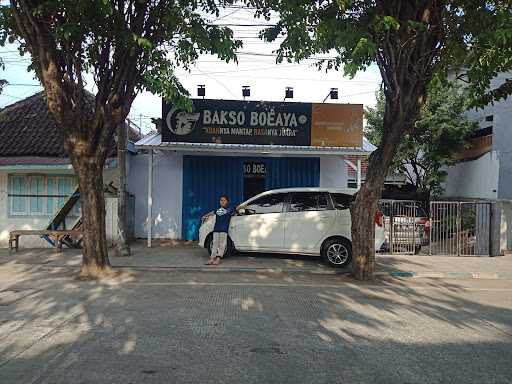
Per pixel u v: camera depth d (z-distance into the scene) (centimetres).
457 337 653
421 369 529
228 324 690
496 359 566
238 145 1478
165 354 559
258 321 710
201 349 579
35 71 1076
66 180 1506
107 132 1034
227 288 955
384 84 1009
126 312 749
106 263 1075
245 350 579
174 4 1012
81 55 1002
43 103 1717
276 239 1245
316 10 937
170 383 477
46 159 1455
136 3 1002
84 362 530
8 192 1515
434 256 1420
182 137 1464
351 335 649
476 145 2027
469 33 907
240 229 1261
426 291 975
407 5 924
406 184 2261
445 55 941
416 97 995
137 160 1655
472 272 1175
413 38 915
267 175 1684
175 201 1662
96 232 1058
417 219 1454
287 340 621
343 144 1495
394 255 1426
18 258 1278
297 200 1259
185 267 1166
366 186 1059
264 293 914
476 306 849
